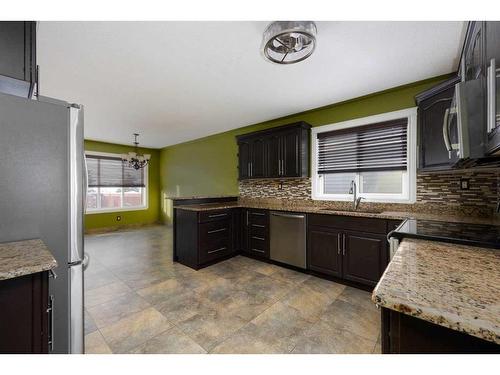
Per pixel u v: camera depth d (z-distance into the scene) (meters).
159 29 1.71
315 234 2.88
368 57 2.08
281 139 3.58
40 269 0.88
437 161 1.99
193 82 2.59
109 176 6.09
